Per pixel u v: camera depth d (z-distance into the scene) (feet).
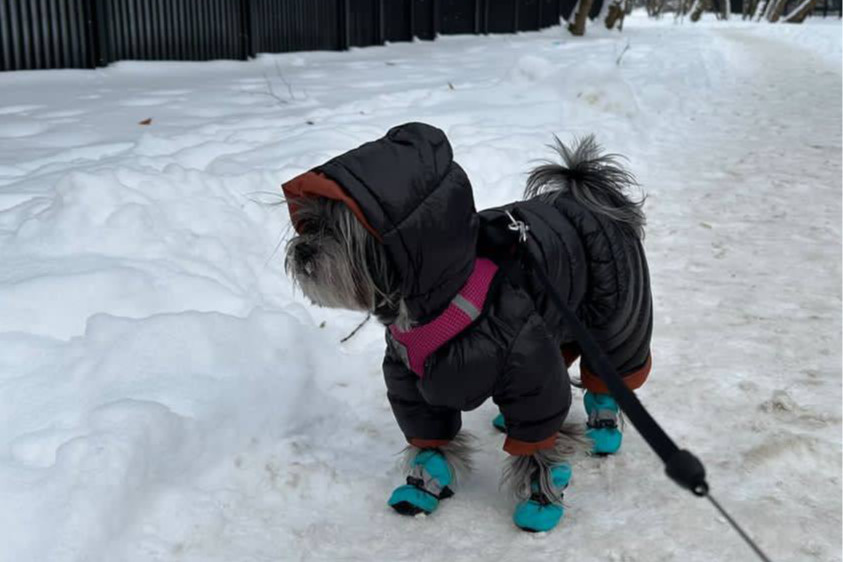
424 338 2.67
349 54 15.64
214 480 3.16
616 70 10.14
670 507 3.05
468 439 3.25
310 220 2.47
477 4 22.43
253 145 6.63
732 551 2.80
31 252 4.11
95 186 4.45
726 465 3.26
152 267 4.08
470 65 13.80
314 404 3.67
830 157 8.34
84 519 2.68
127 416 3.07
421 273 2.51
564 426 3.05
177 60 12.16
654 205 6.68
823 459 3.26
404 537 2.94
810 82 14.51
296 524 2.99
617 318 3.07
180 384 3.40
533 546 2.88
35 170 5.64
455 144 7.01
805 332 4.40
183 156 6.14
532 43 20.40
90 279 3.80
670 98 11.08
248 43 13.26
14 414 3.09
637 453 3.42
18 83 9.45
